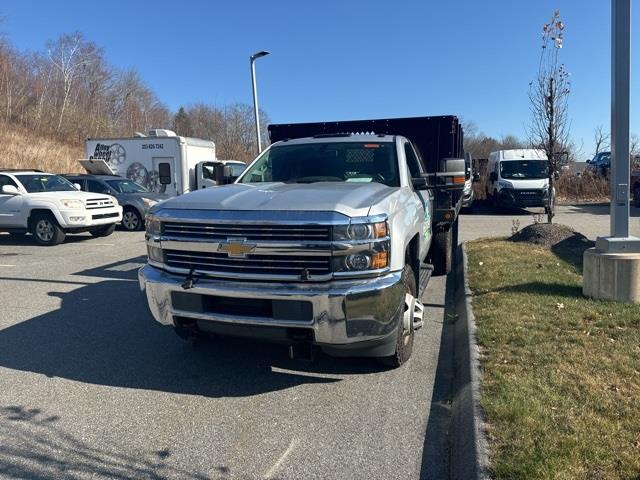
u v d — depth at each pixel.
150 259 4.42
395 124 9.21
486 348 4.62
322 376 4.60
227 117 51.91
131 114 67.12
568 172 26.05
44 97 53.97
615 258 5.67
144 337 5.64
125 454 3.39
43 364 4.90
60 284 8.26
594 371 4.00
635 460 2.86
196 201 4.25
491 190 22.00
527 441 3.09
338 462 3.30
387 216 3.99
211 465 3.27
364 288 3.77
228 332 4.05
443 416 3.90
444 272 8.36
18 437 3.60
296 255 3.82
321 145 5.96
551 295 6.11
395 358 4.54
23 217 12.80
